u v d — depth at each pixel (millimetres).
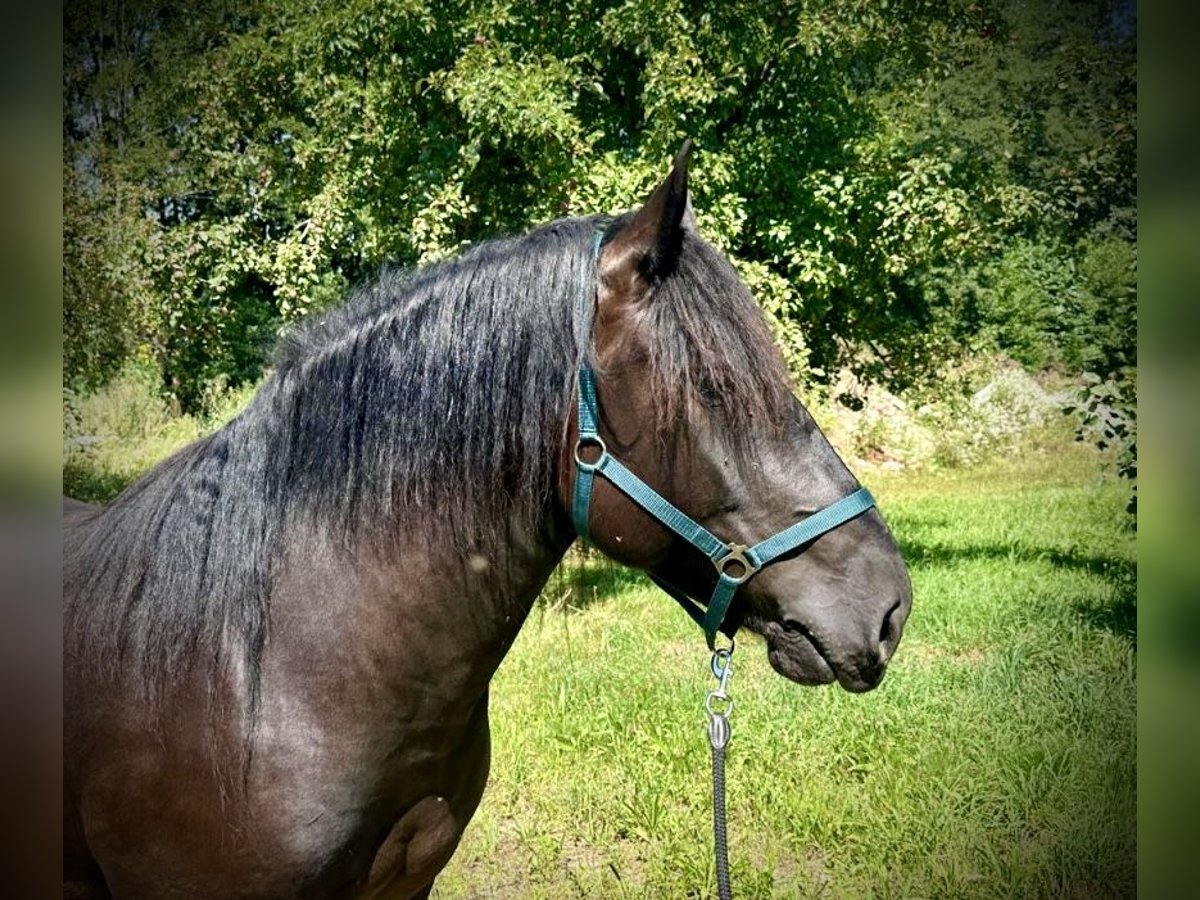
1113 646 5625
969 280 10977
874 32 7098
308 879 1684
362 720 1739
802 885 3279
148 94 8180
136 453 9820
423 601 1780
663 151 6508
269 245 7309
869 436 16344
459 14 6707
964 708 4578
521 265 1817
